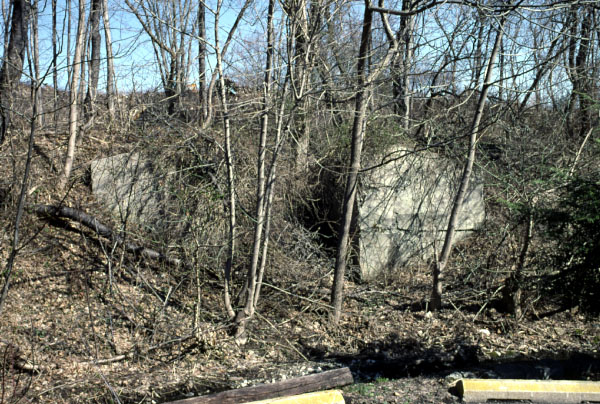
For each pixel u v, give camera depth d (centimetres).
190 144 1210
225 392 751
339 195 1430
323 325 1148
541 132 1616
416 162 1441
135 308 1070
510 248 1341
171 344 1012
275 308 1175
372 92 1148
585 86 1555
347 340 1098
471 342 1086
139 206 1278
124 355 955
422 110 1623
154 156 1292
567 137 1642
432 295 1230
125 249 1177
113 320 1039
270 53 1035
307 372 959
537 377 923
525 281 1156
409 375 939
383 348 1063
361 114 1133
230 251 1063
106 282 1120
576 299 932
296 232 1339
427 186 1459
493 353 1047
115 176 1281
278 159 1313
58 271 1105
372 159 1402
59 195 1252
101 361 926
